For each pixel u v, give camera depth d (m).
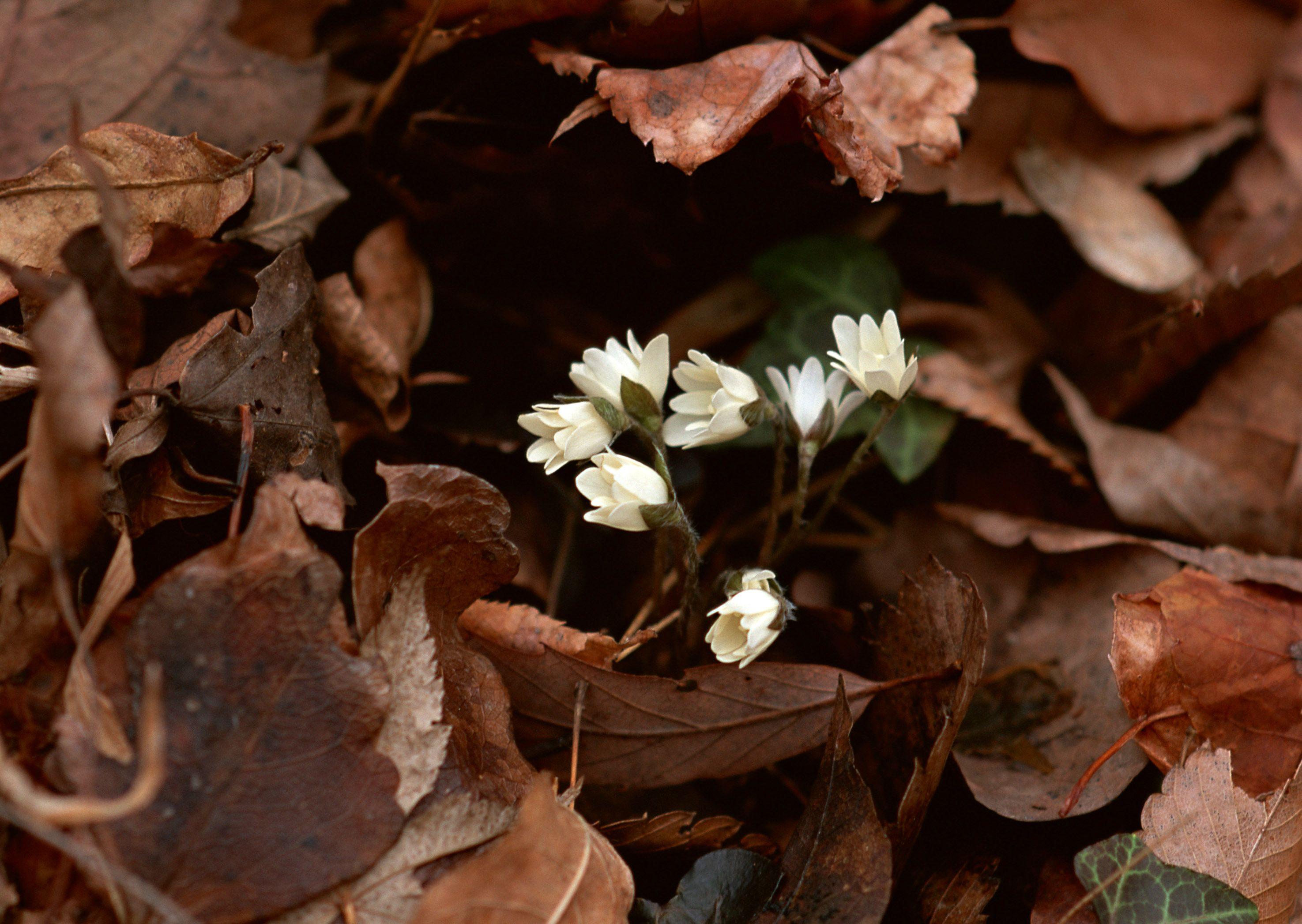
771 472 0.68
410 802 0.60
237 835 0.59
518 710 0.62
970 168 0.68
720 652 0.62
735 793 0.64
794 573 0.68
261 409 0.62
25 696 0.59
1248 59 0.70
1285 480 0.66
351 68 0.69
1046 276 0.71
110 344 0.59
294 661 0.59
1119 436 0.67
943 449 0.69
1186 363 0.68
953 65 0.66
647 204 0.68
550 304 0.69
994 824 0.63
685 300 0.70
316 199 0.66
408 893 0.59
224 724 0.59
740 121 0.63
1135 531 0.67
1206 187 0.71
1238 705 0.62
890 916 0.62
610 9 0.65
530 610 0.63
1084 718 0.63
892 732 0.63
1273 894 0.61
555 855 0.59
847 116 0.65
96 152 0.63
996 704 0.64
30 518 0.59
